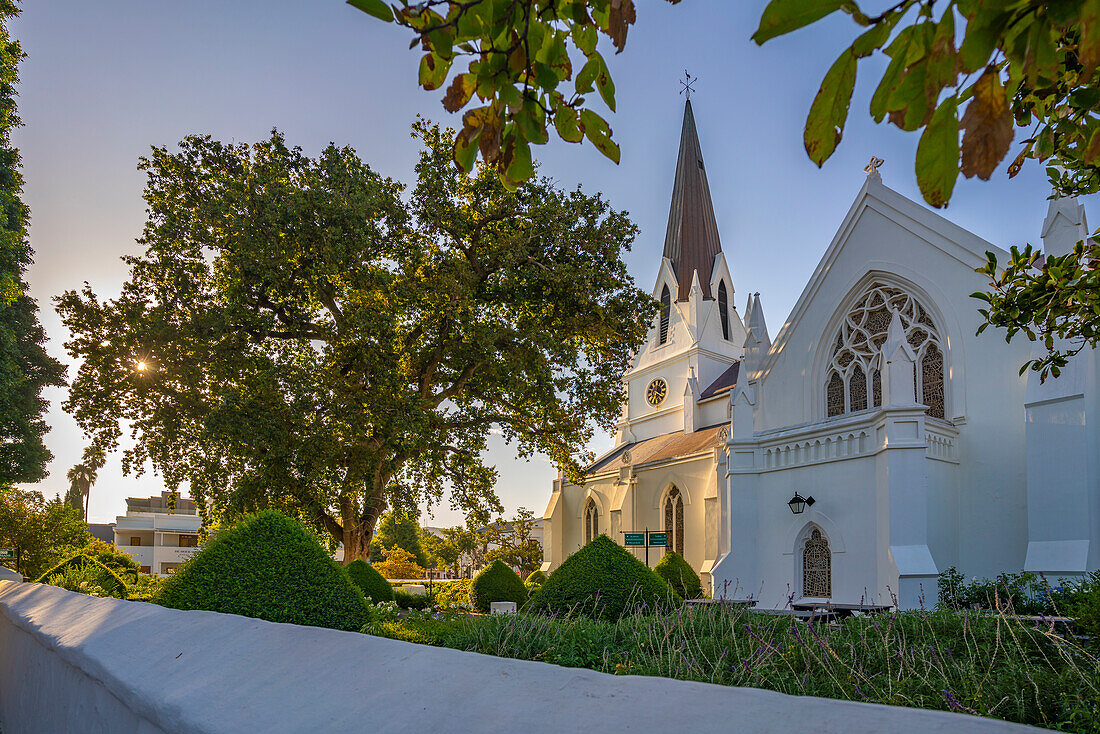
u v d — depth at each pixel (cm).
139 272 2567
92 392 2494
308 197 2425
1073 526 1797
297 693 342
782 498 2230
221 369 2470
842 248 2539
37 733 703
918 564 1788
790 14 180
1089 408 1833
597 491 4384
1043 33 188
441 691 283
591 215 2792
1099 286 830
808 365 2573
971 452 2092
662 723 200
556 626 935
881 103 202
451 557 7856
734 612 1005
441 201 2675
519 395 2833
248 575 952
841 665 688
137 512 10375
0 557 4991
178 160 2562
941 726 158
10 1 2244
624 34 263
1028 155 596
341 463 2530
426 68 272
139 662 483
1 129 2381
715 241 5419
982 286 2139
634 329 2862
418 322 2808
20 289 2709
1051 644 716
